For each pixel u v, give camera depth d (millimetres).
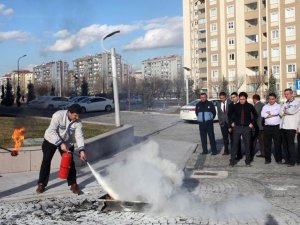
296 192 7652
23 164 9461
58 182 8453
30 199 7234
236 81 64875
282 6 62312
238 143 10906
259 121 11688
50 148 7531
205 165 10867
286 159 10789
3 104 59594
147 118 28562
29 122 16672
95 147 11164
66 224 5848
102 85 84125
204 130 12750
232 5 71312
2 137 11586
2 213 6418
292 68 61719
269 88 54688
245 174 9570
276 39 63469
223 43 73125
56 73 79188
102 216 6242
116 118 15703
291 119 10469
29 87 70500
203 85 78250
